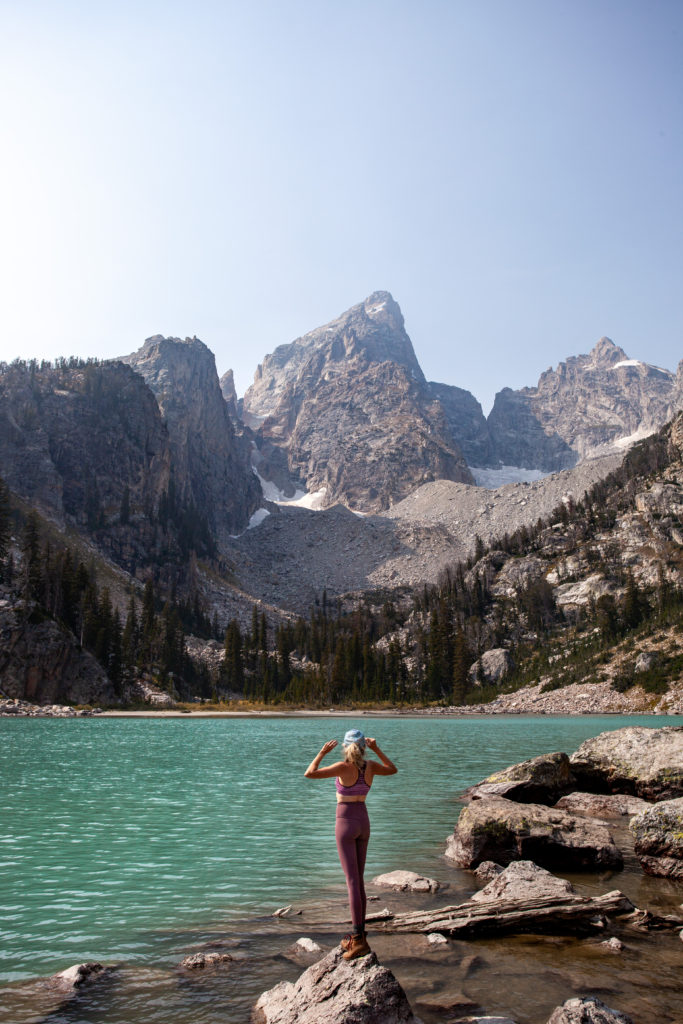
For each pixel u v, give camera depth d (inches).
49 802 1163.9
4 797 1209.4
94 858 789.9
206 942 525.0
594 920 569.3
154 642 6737.2
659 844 755.4
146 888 673.6
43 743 2421.3
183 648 6747.1
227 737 2938.0
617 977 457.7
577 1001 374.9
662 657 5836.6
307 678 6865.2
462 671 6653.5
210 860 789.2
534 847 775.1
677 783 1039.6
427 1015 390.6
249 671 7362.2
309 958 490.6
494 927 553.0
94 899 635.5
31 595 5378.9
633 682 5703.7
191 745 2470.5
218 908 613.0
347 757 449.1
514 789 1055.6
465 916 561.9
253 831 954.1
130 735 2947.8
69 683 5221.5
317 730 3550.7
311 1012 365.1
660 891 686.5
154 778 1514.5
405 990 432.5
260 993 426.3
